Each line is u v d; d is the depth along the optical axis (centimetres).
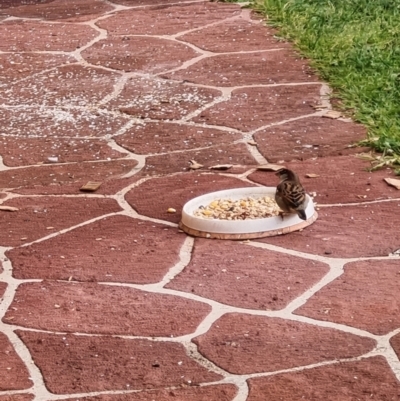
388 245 275
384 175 318
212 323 242
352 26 444
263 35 451
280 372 224
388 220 289
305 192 291
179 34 461
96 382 223
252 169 329
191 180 323
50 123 377
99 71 423
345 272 262
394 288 254
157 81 409
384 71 398
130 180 326
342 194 306
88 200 312
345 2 472
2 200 316
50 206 310
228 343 234
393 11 462
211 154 343
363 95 378
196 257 273
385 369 223
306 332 237
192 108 382
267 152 341
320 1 475
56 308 251
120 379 224
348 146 341
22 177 335
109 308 250
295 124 362
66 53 446
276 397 216
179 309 248
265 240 281
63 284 262
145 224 294
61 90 407
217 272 265
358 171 322
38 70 429
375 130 347
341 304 248
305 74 406
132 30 471
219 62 424
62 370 228
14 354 234
